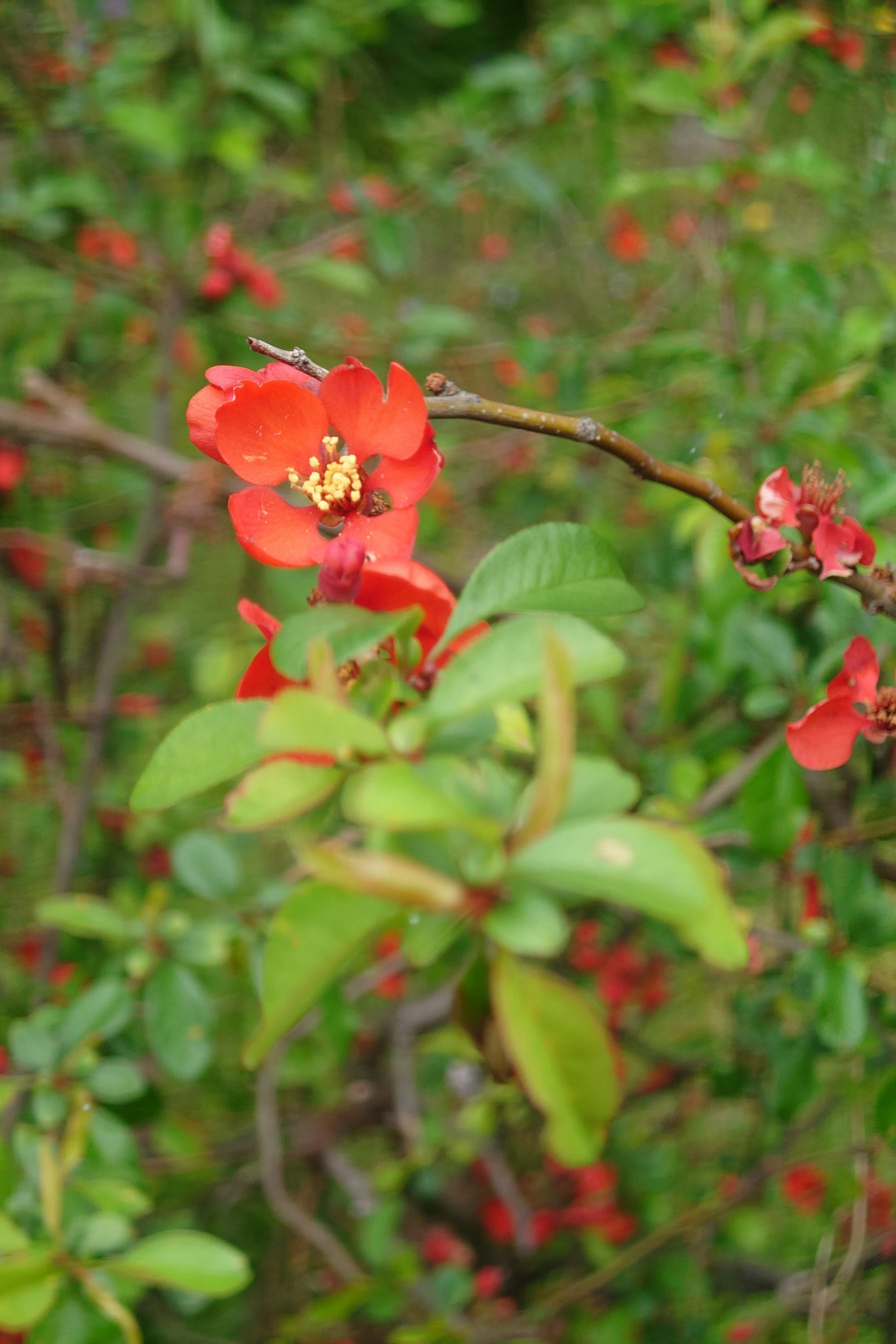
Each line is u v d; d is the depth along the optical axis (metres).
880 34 0.92
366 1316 0.92
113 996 0.61
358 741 0.35
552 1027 0.34
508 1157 1.06
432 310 1.14
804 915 0.64
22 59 1.10
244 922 0.68
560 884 0.34
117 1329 0.52
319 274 1.11
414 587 0.39
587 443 0.42
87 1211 0.56
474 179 1.16
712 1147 1.06
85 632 1.19
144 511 1.07
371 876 0.33
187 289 1.06
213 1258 0.51
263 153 1.34
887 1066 0.62
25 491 1.13
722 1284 0.95
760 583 0.42
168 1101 1.02
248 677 0.40
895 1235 0.75
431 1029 1.02
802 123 1.10
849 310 0.87
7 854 1.11
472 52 1.83
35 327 1.22
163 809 0.37
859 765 0.62
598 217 1.61
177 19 1.13
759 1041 0.72
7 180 1.25
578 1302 0.90
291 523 0.42
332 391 0.41
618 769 0.36
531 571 0.40
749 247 0.78
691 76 0.84
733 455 0.76
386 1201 0.92
